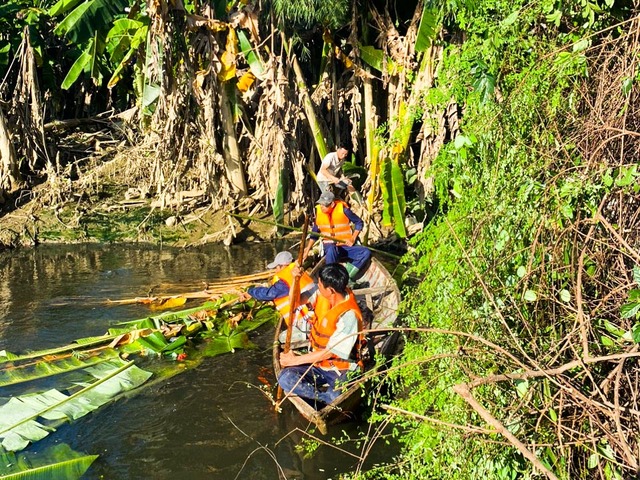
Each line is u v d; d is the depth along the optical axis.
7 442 5.21
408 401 4.27
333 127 11.92
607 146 3.98
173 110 10.77
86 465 5.02
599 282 3.73
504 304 3.91
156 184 12.06
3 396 6.00
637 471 2.99
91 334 7.43
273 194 11.27
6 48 13.39
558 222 3.74
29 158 12.38
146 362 6.72
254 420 5.65
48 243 11.30
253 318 7.83
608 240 3.72
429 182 10.30
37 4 14.98
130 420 5.66
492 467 3.55
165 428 5.55
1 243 11.18
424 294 4.72
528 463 3.52
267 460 5.11
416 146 11.57
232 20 10.48
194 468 5.02
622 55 4.34
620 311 3.45
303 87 11.02
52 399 5.81
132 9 10.55
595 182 3.82
